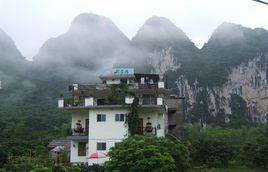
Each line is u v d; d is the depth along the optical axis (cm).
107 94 4353
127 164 2977
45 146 5872
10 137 5725
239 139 6506
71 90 4581
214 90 14725
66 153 4372
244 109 14700
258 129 8175
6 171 3541
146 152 3041
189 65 15275
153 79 5012
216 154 4450
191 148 4494
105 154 3962
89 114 4131
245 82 15488
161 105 4044
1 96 11725
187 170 3894
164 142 3428
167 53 15275
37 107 9794
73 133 4169
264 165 4447
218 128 9550
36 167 2966
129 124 3991
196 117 13838
